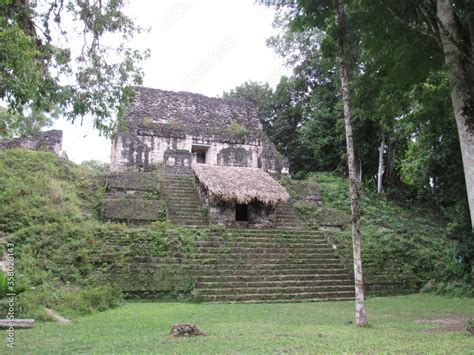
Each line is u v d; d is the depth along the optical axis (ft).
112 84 29.89
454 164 39.93
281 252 42.01
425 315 27.27
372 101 30.63
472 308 30.76
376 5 23.66
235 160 68.64
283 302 33.65
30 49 21.27
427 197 69.15
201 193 50.34
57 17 26.73
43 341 17.25
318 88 81.00
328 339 17.79
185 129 70.44
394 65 27.25
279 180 62.44
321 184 67.97
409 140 65.46
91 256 33.81
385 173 74.84
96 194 49.14
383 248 46.75
